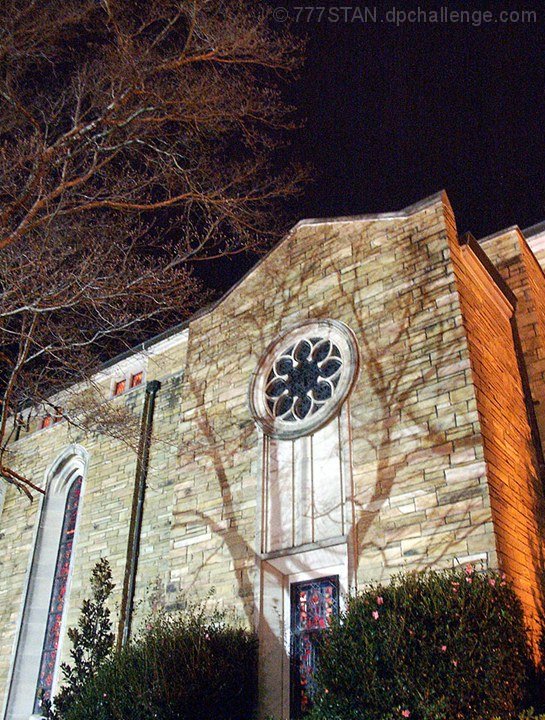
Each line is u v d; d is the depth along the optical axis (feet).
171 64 40.47
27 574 61.82
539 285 50.21
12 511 69.41
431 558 33.55
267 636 38.37
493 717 26.27
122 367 66.08
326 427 41.93
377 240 45.62
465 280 41.75
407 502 35.81
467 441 35.12
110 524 57.72
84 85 40.55
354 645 28.94
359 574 35.73
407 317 41.22
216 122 45.27
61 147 38.50
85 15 39.86
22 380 46.83
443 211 42.96
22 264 41.06
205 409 49.90
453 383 37.17
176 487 48.44
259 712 36.40
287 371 46.57
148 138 44.11
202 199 44.93
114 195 44.14
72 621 56.03
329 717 28.35
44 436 70.85
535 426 42.34
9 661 58.34
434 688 26.78
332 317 45.32
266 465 43.80
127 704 33.71
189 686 33.81
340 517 38.60
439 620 28.25
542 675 30.48
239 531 42.73
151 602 47.88
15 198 40.27
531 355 44.52
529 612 32.71
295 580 39.60
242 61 43.29
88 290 41.96
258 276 52.08
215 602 41.47
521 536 35.06
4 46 38.73
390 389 39.68
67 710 39.60
